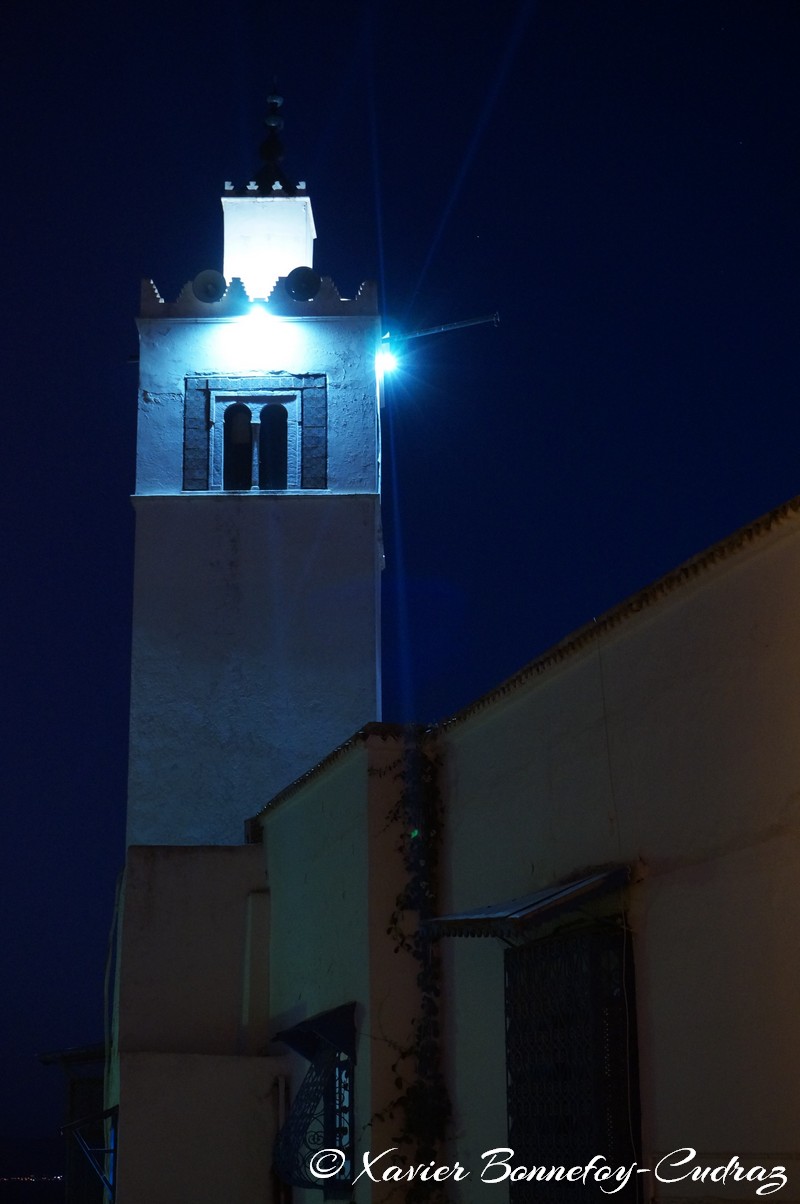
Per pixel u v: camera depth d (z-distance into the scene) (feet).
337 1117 51.44
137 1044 62.23
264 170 90.94
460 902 46.91
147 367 83.35
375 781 50.21
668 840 34.47
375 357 84.02
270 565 79.97
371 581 79.92
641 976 34.94
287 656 78.48
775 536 30.89
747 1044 30.66
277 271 88.89
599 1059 35.12
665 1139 33.22
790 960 29.58
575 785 39.37
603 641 38.11
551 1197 37.01
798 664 30.07
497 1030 42.75
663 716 35.12
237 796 76.18
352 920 51.19
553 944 38.04
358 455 82.33
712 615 33.30
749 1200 30.01
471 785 46.88
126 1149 59.06
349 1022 49.78
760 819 30.96
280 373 83.56
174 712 77.25
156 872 64.54
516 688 43.01
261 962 63.00
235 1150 58.90
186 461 81.92
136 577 79.51
